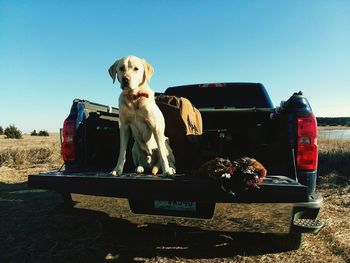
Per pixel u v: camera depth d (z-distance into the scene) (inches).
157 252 94.3
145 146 98.4
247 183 69.6
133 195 77.2
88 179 81.5
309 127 85.0
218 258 90.0
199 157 112.3
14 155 300.5
